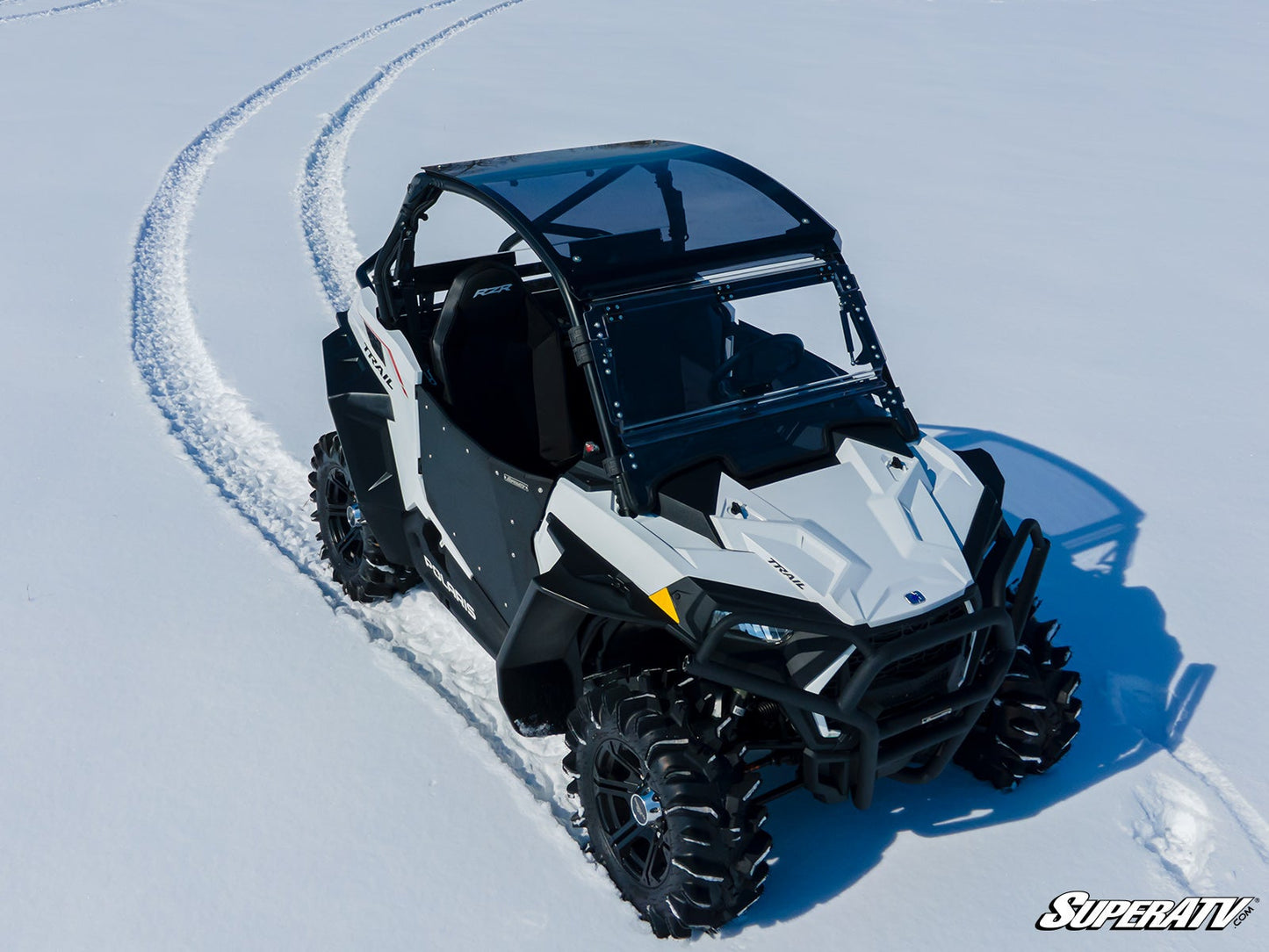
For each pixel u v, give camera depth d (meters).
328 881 2.80
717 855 2.45
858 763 2.62
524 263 3.80
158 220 8.73
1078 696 3.50
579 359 2.82
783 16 23.12
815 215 3.25
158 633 3.80
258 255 7.98
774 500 2.78
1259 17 24.78
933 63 18.00
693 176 3.32
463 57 17.17
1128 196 10.27
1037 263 8.25
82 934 2.64
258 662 3.67
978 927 2.68
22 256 7.77
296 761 3.22
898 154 11.70
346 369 3.99
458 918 2.70
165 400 5.68
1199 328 6.98
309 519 4.63
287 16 20.98
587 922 2.69
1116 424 5.56
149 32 18.45
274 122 12.24
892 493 2.86
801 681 2.52
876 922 2.70
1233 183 10.81
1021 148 12.22
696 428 2.89
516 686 2.99
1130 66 18.20
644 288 2.88
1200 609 3.96
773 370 3.05
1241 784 3.13
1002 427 5.53
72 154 10.66
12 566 4.17
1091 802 3.07
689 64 17.12
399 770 3.19
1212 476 5.01
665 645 3.00
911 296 7.52
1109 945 2.62
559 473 3.25
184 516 4.57
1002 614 2.68
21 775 3.14
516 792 3.12
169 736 3.31
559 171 3.30
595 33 20.06
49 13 19.81
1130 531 4.52
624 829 2.74
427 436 3.46
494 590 3.30
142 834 2.94
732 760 2.57
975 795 3.12
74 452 5.07
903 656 2.48
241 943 2.62
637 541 2.68
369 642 3.80
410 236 3.56
